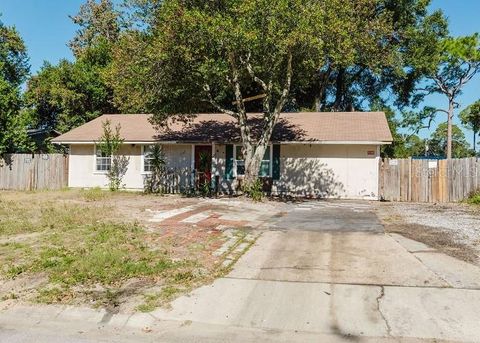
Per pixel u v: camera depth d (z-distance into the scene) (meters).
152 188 21.64
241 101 17.33
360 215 13.14
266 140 17.39
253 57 16.17
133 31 16.00
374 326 4.98
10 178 23.12
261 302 5.67
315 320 5.15
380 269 6.92
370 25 16.62
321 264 7.23
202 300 5.73
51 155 22.81
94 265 6.96
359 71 35.28
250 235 9.65
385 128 20.11
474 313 5.26
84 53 34.25
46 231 9.64
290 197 19.44
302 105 35.81
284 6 13.21
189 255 7.75
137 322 5.14
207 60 14.58
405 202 17.78
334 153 19.66
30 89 34.59
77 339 4.71
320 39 14.01
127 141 21.19
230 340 4.68
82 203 15.04
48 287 6.17
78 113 32.88
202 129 22.12
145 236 9.17
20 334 4.85
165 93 16.73
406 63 31.30
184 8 14.08
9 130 22.92
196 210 13.52
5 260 7.32
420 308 5.41
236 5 13.89
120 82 16.31
